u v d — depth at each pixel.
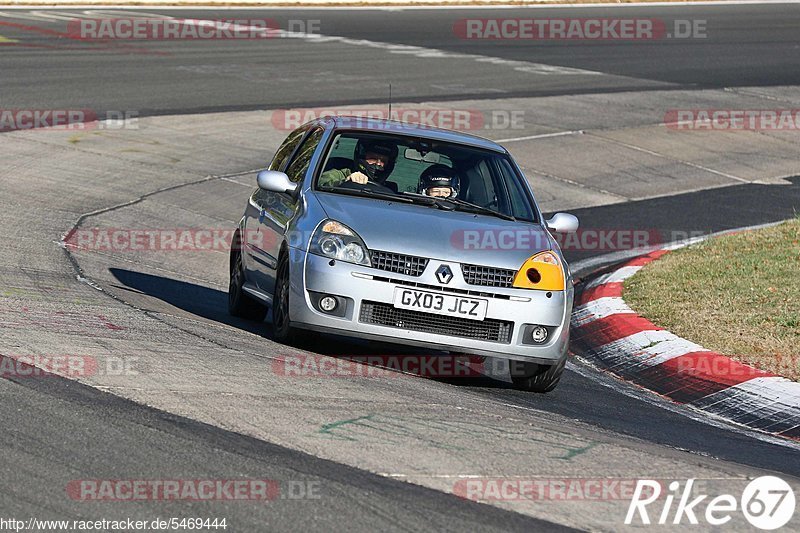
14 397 21.97
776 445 26.80
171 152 63.03
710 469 22.67
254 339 30.33
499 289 28.28
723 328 35.81
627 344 35.44
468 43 118.00
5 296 31.41
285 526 17.12
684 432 26.84
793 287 40.56
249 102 78.44
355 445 21.23
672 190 67.81
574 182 67.06
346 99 82.12
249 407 22.94
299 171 32.41
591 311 39.59
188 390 23.67
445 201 30.97
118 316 30.72
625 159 73.44
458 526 17.72
